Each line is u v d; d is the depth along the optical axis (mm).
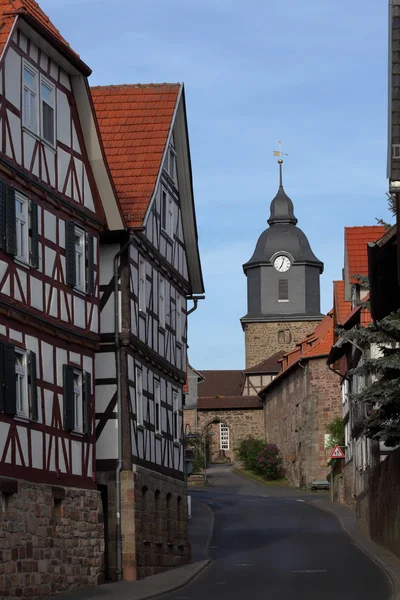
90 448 25375
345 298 46375
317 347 73125
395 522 31062
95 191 26703
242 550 36719
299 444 75500
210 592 24422
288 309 101312
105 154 27828
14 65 22219
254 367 99812
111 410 27859
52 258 23688
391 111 19031
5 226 21250
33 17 22500
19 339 21844
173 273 33188
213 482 79625
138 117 31297
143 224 28141
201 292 36062
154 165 29859
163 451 31672
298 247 101750
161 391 31859
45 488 22531
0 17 22109
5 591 20406
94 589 24375
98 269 26453
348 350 49062
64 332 24078
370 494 38156
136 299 28859
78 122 25891
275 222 103188
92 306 25828
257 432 94812
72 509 23953
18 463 21391
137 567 27688
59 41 23875
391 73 19344
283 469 81438
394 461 30969
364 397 26562
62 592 23203
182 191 34156
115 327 27859
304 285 101438
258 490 72875
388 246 23797
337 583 25391
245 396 96750
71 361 24484
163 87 32031
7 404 20922
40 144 23453
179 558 32406
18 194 22141
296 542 38656
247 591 24297
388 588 24109
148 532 29062
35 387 22312
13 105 22094
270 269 101562
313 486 70938
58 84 24719
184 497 33969
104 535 27594
